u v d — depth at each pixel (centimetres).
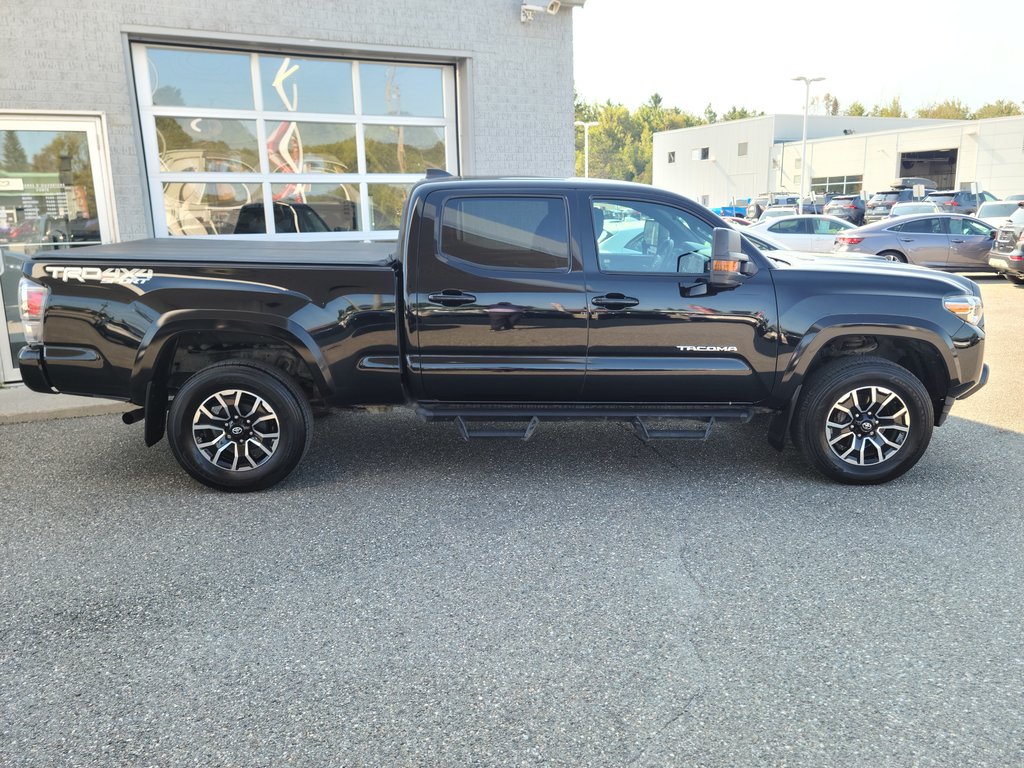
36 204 733
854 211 3641
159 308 454
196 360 507
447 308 466
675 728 265
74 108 723
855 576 371
